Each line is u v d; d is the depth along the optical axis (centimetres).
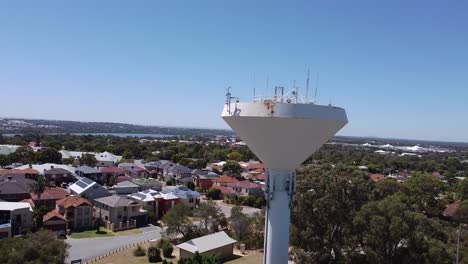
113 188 6606
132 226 5338
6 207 4734
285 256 2011
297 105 1744
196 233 4700
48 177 7294
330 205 3719
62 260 2998
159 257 3972
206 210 4853
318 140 1858
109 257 4038
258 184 7731
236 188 7500
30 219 4838
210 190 7488
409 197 6088
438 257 3198
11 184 5919
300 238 3781
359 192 3866
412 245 3322
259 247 4531
